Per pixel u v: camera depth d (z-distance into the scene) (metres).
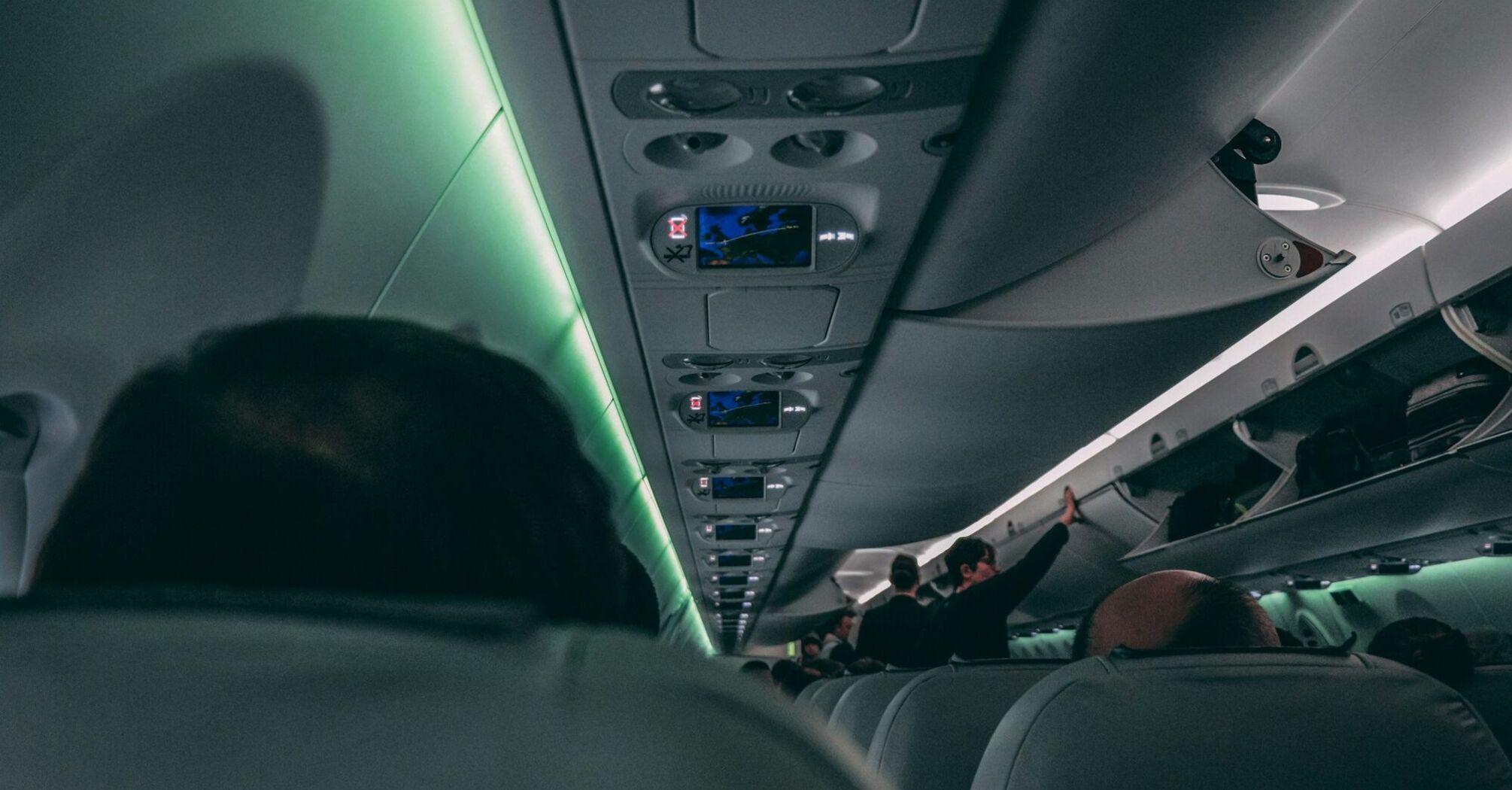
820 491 10.26
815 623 23.34
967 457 8.67
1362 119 5.02
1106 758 1.32
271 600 0.35
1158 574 1.68
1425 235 5.98
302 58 3.13
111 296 3.05
